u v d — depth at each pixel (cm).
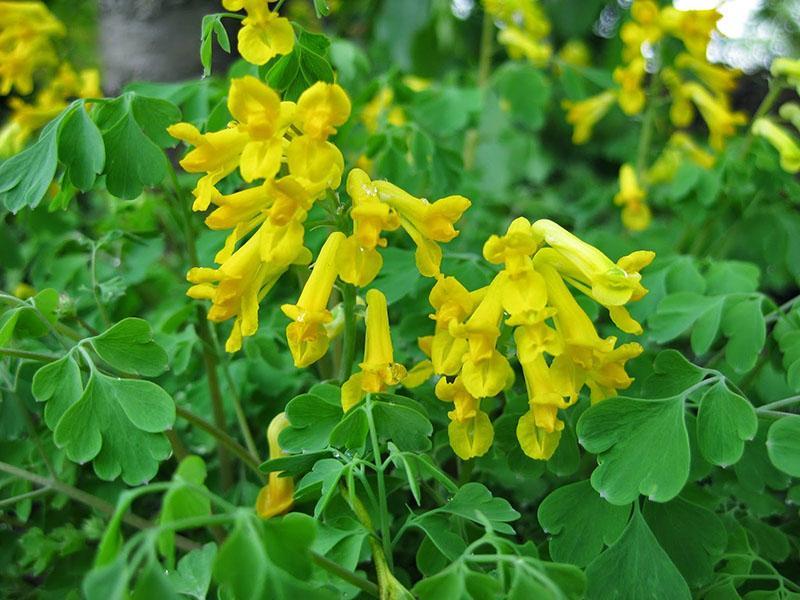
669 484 13
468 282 17
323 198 14
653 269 19
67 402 14
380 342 14
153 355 14
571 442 14
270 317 20
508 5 28
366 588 12
